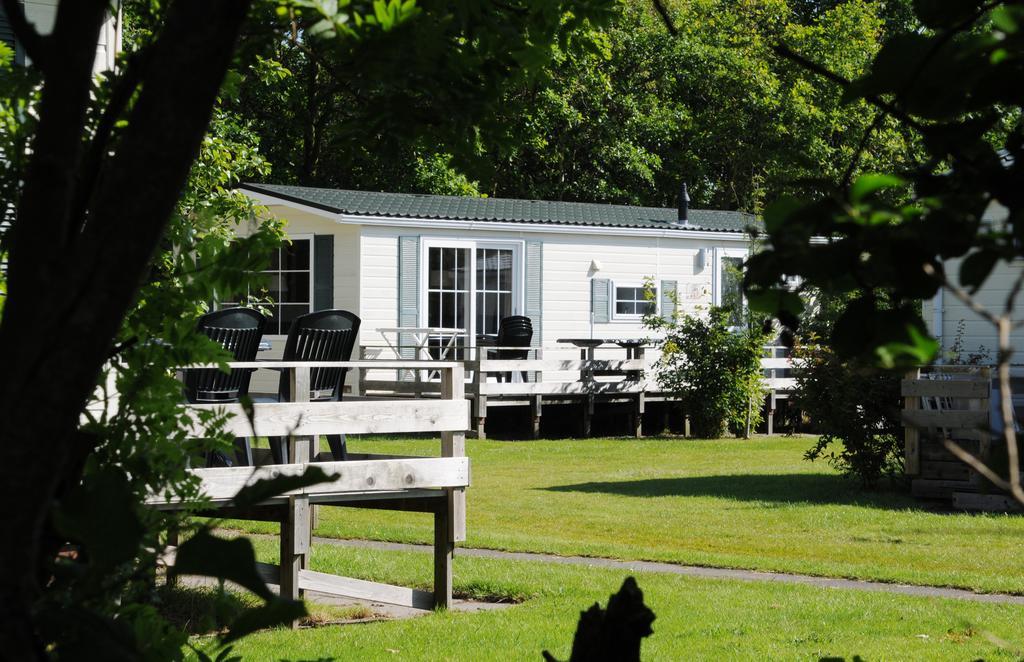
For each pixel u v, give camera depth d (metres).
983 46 0.98
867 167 16.38
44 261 0.99
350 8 1.64
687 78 35.44
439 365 7.47
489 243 21.86
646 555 9.24
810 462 16.62
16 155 2.04
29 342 0.95
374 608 7.68
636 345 21.34
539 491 13.38
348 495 7.24
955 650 6.18
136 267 0.98
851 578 8.47
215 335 8.10
